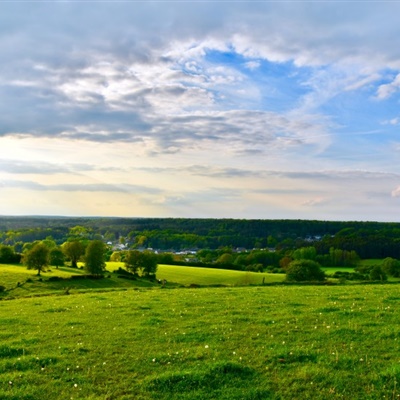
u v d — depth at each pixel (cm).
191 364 1418
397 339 1659
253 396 1167
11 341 1802
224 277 10162
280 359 1437
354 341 1650
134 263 10131
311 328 1888
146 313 2422
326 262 13475
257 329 1905
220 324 2031
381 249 13962
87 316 2392
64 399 1176
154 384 1248
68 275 9638
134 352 1584
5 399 1170
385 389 1184
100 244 10350
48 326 2127
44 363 1466
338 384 1225
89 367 1419
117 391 1221
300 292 3272
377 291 3184
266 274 10919
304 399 1149
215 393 1191
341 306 2436
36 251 9538
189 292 3566
